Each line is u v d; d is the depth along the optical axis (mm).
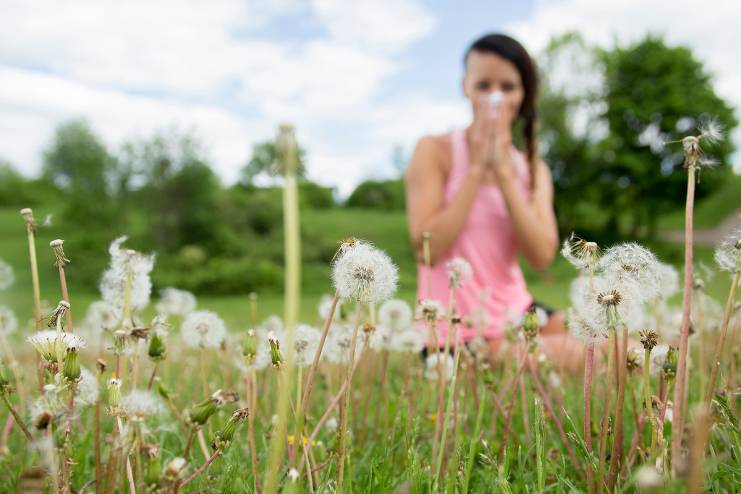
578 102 47344
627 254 1484
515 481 1827
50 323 1506
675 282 2158
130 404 1367
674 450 1260
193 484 1753
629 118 45844
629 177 46938
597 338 1495
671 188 45094
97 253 39000
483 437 2154
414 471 1624
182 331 2098
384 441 2070
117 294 1769
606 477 1606
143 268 1763
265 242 43719
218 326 2111
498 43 4465
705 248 39250
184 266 37031
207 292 33906
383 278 1469
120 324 1756
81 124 76875
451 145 4902
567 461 1969
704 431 972
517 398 2535
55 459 1298
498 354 3035
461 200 4293
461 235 4473
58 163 76375
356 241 1515
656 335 1403
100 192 47469
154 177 45250
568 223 48469
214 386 2904
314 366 1465
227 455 1791
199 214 44094
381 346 2441
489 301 4316
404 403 2365
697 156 1263
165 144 46219
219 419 2031
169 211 44469
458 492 1578
